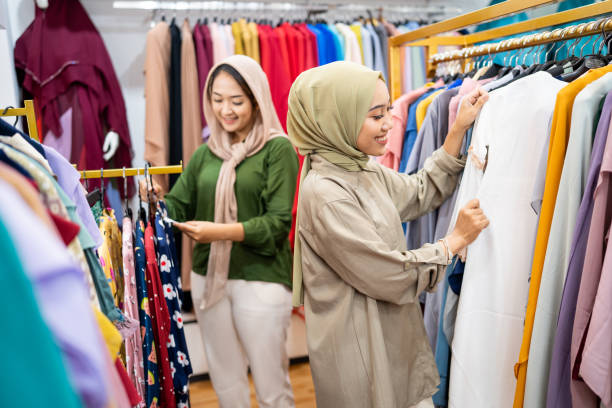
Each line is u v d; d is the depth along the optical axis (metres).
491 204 1.20
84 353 0.42
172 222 1.54
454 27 1.55
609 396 0.93
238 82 1.66
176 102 2.55
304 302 1.30
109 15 2.83
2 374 0.35
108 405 0.45
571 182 1.04
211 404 2.26
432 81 1.94
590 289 0.99
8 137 0.79
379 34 2.82
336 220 1.13
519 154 1.18
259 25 2.70
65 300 0.42
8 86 2.25
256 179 1.71
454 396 1.25
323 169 1.20
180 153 2.57
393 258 1.11
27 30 2.42
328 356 1.21
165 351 1.28
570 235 1.05
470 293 1.23
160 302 1.29
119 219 2.65
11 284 0.36
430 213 1.49
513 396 1.21
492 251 1.20
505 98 1.21
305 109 1.21
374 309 1.19
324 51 2.64
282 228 1.66
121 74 2.89
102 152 2.57
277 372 1.74
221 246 1.68
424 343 1.29
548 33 1.33
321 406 1.25
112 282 1.18
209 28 2.60
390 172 1.35
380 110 1.18
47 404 0.36
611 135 0.94
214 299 1.71
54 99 2.45
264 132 1.70
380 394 1.16
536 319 1.10
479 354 1.22
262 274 1.68
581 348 1.02
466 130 1.33
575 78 1.21
